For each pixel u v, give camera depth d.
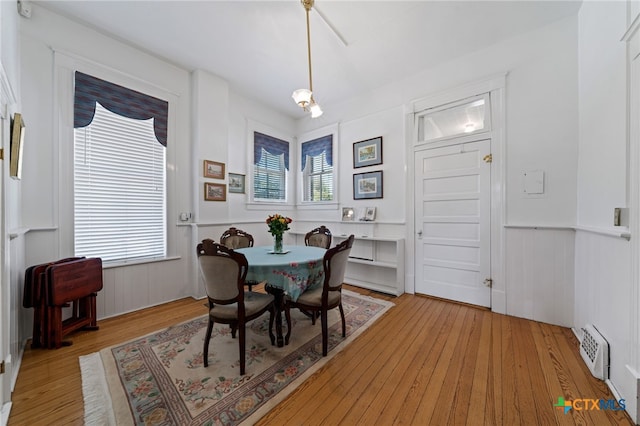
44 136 2.38
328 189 4.71
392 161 3.80
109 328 2.49
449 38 2.81
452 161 3.22
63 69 2.50
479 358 1.97
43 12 2.38
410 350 2.09
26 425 1.35
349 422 1.38
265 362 1.92
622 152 1.65
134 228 3.00
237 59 3.21
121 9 2.41
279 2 2.32
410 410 1.46
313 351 2.08
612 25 1.83
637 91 1.46
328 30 2.70
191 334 2.37
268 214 4.64
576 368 1.83
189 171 3.50
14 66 2.03
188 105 3.48
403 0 2.30
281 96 4.25
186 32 2.73
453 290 3.23
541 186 2.62
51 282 2.08
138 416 1.40
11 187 1.87
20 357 1.94
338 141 4.46
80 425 1.36
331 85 3.86
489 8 2.39
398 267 3.49
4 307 1.48
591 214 2.12
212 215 3.60
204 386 1.65
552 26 2.57
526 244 2.70
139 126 3.06
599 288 1.90
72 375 1.76
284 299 2.26
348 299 3.34
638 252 1.41
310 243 3.56
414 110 3.54
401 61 3.24
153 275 3.13
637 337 1.41
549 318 2.57
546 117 2.60
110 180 2.82
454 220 3.21
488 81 2.94
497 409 1.47
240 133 4.21
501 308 2.85
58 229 2.46
